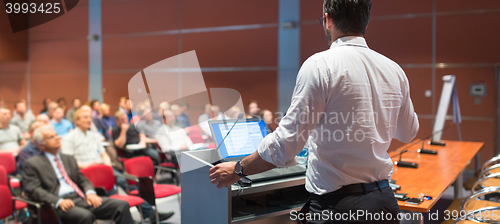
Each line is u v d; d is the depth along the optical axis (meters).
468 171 4.09
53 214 2.39
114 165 3.37
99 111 3.02
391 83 1.03
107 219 2.59
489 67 4.16
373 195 1.01
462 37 4.26
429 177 2.07
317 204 1.04
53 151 2.66
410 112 1.14
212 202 1.25
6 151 2.96
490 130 4.21
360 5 1.01
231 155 1.18
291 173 1.37
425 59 4.43
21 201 2.38
